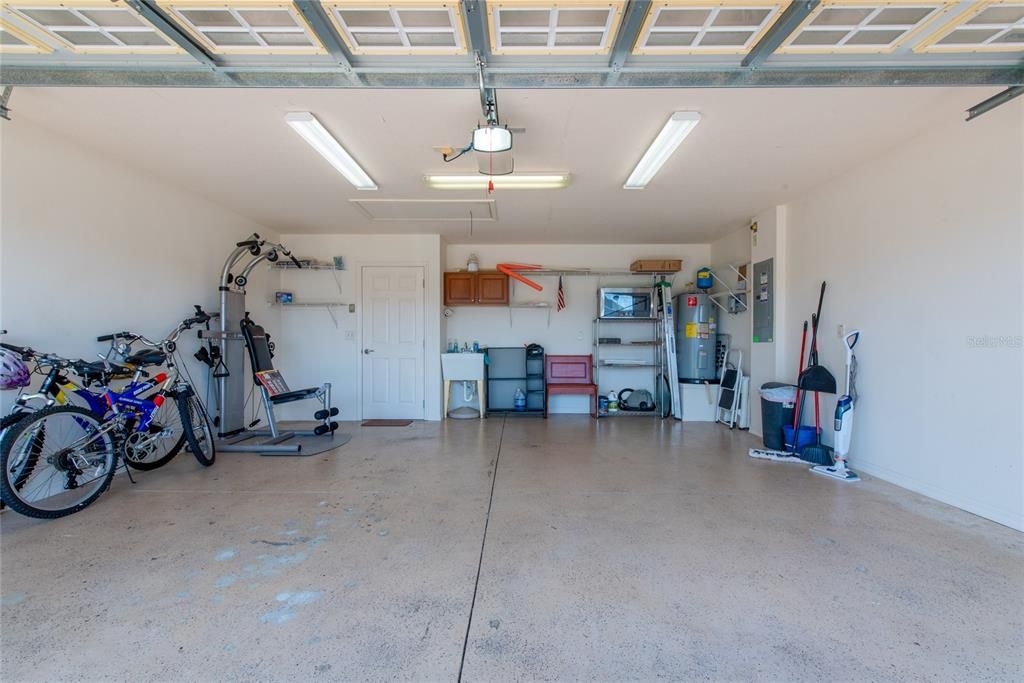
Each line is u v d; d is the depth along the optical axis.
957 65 2.16
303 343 6.30
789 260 4.74
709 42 2.01
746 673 1.55
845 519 2.81
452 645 1.69
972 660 1.60
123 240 3.72
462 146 3.35
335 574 2.18
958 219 2.93
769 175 3.95
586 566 2.25
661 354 6.54
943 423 3.06
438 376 6.30
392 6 1.78
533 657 1.62
